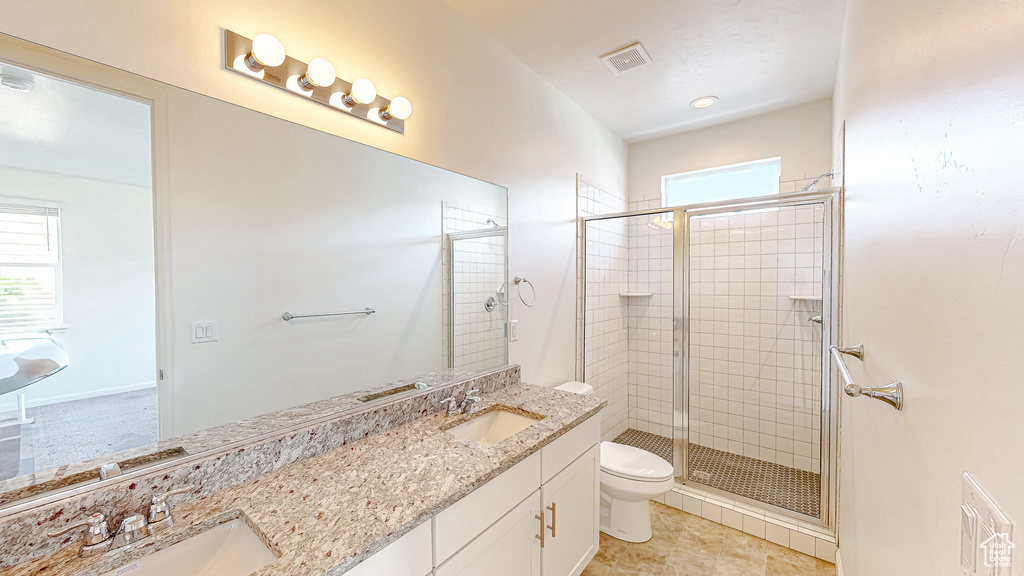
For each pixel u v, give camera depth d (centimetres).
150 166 98
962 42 48
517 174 217
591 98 262
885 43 92
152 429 97
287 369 123
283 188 122
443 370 174
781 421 241
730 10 175
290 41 122
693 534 210
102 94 91
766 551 196
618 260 296
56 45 86
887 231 88
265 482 104
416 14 162
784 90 250
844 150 181
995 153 39
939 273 55
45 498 80
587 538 169
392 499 95
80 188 88
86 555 77
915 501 64
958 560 46
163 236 100
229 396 110
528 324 227
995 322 39
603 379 293
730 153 299
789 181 276
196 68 105
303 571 71
